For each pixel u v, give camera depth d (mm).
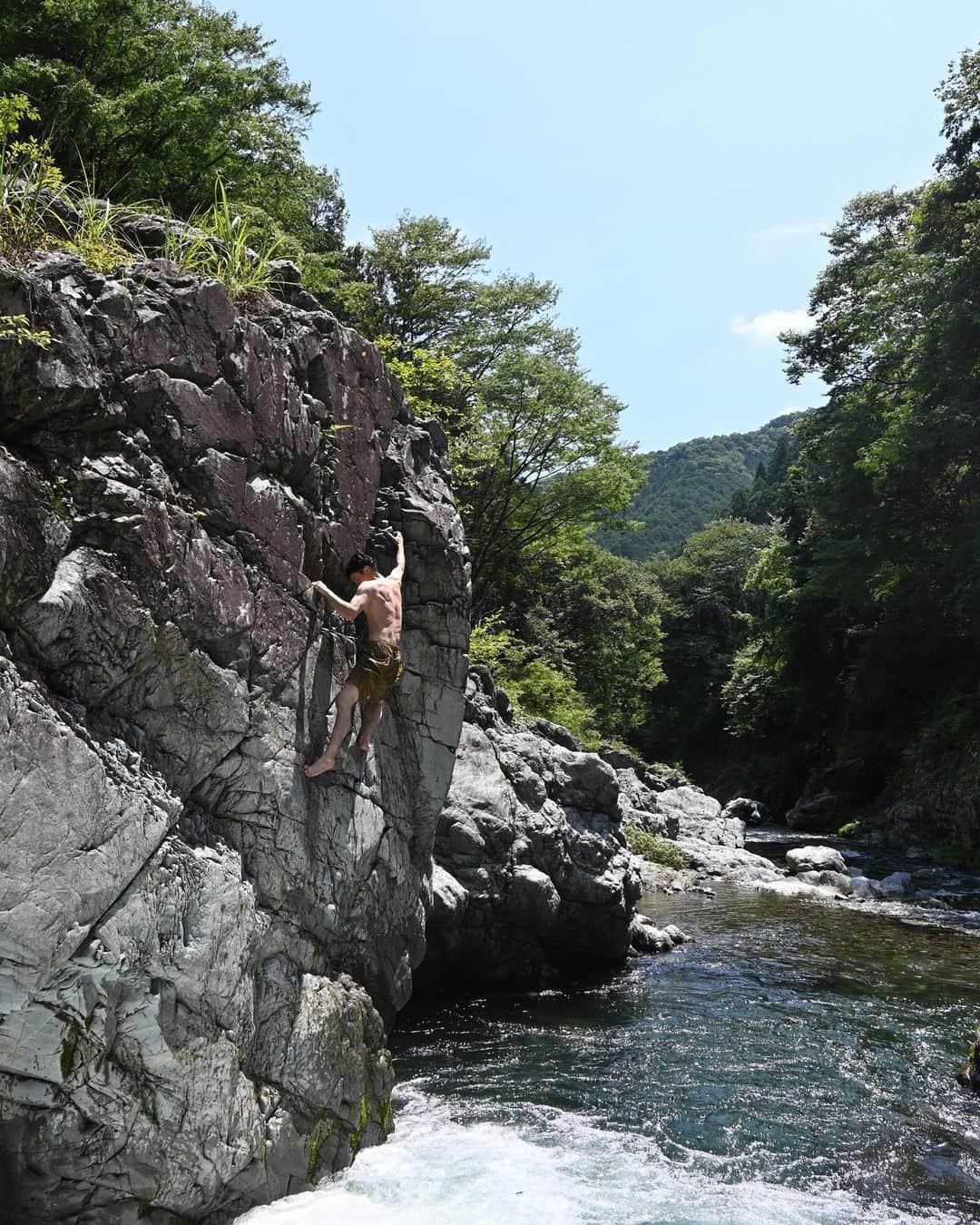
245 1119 5910
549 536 35562
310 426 7051
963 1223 6668
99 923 4961
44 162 6406
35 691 4703
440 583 8477
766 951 14820
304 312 7406
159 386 5617
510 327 32188
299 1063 6441
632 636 49000
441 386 18078
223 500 6012
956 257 27219
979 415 26938
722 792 49125
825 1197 6996
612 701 46688
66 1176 5031
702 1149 7770
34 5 18156
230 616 5988
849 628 37094
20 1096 4801
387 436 8469
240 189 21219
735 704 48250
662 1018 11367
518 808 12875
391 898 7879
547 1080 9289
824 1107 8688
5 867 4500
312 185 22750
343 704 6820
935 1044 10430
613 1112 8484
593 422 31484
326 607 7117
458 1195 6668
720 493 157375
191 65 19844
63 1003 4809
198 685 5773
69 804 4777
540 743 14594
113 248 6141
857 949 14953
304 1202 6352
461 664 8719
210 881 5641
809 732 43438
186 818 5723
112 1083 5109
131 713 5430
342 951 7254
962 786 27922
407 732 8312
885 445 28172
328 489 7371
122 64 19266
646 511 153250
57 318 5012
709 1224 6512
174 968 5371
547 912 12523
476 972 12406
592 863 13750
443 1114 8312
